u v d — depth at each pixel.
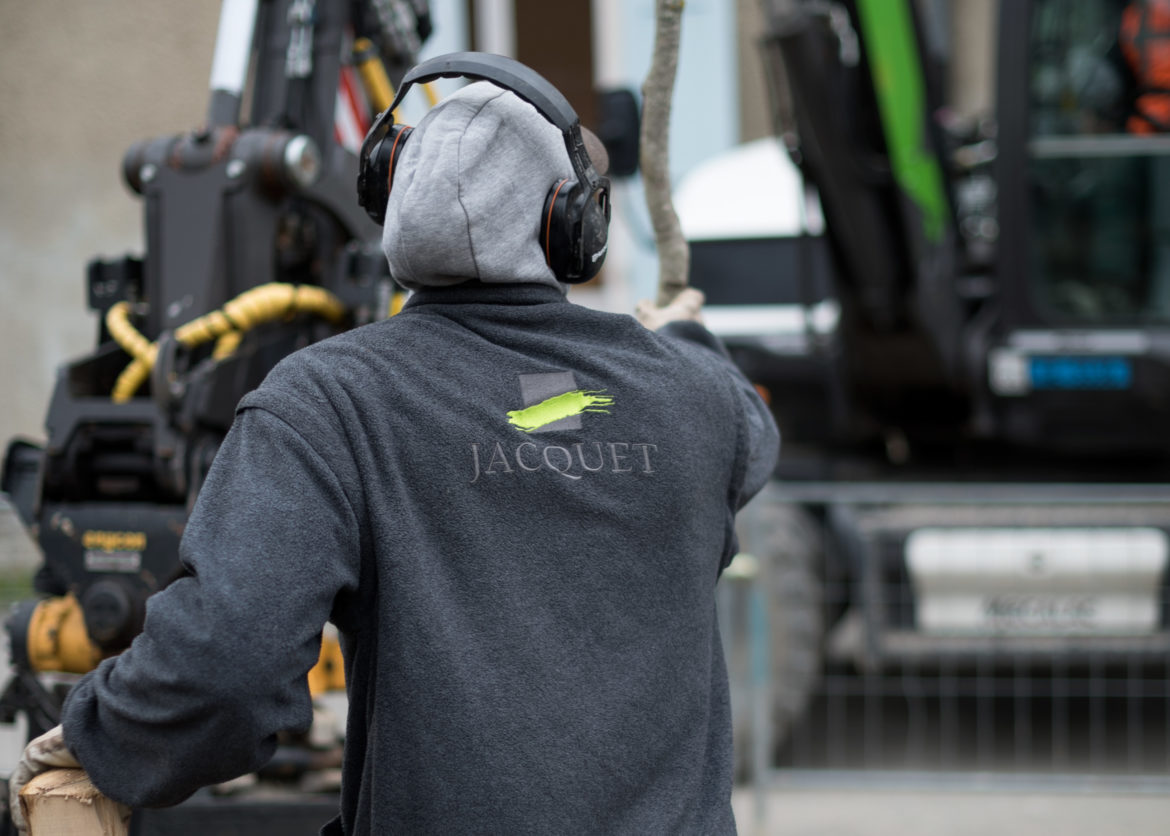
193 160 2.95
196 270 2.90
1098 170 5.62
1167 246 5.57
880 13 5.01
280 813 3.02
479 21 9.85
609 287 9.22
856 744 5.79
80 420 2.81
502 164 1.70
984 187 6.43
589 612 1.63
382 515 1.58
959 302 5.67
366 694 1.66
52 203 8.10
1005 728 5.98
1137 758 5.51
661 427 1.72
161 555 2.73
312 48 3.23
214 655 1.45
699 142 9.77
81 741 1.59
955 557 5.14
